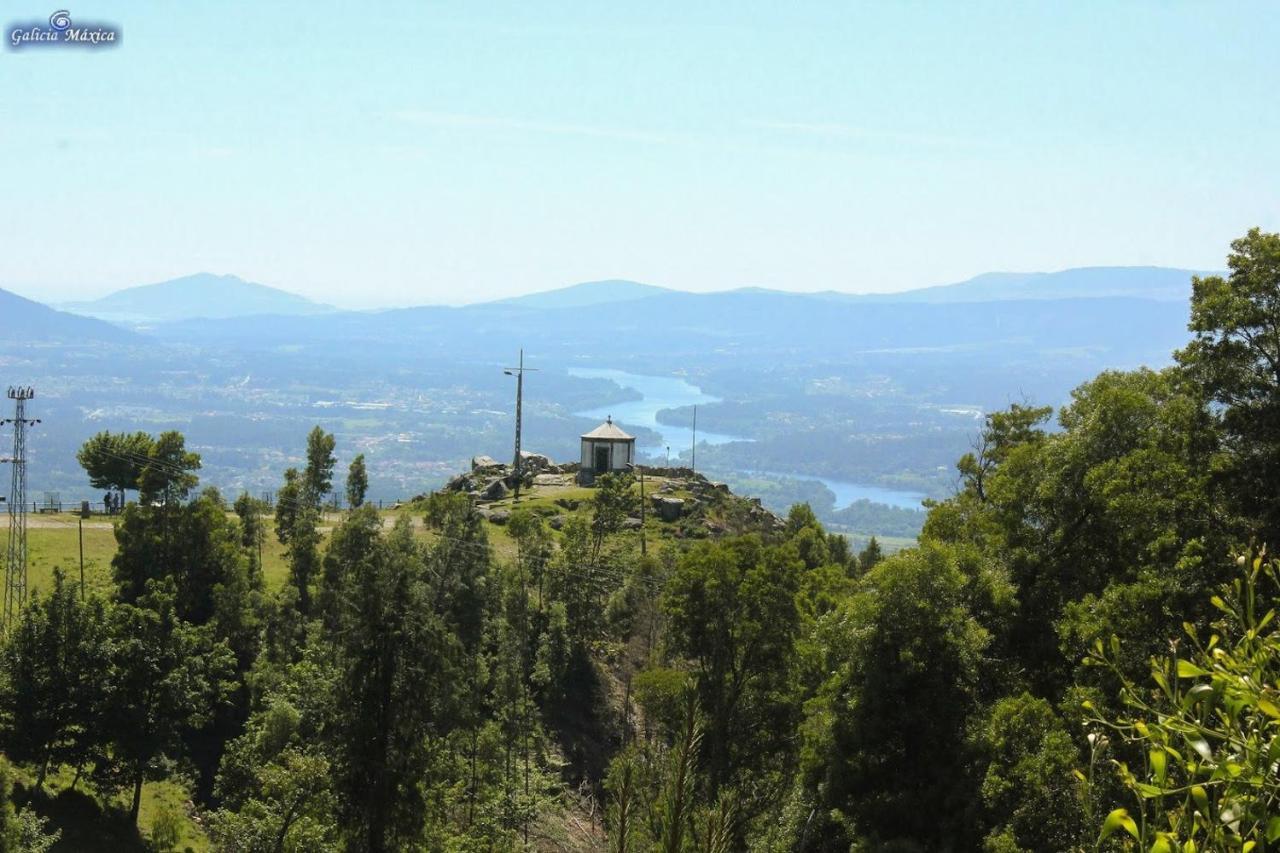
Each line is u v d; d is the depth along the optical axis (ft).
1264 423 116.06
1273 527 108.47
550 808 178.19
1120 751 90.33
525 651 220.64
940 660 113.70
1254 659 25.91
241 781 176.65
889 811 107.86
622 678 232.94
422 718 160.45
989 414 166.30
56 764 179.42
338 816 155.53
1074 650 112.37
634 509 336.49
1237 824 24.62
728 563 174.50
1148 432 126.72
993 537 134.00
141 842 173.78
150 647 186.19
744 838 148.87
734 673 172.96
